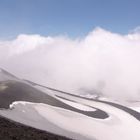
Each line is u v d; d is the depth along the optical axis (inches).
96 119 7126.0
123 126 7214.6
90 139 5201.8
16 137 1831.9
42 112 5910.4
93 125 6392.7
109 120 7401.6
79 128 5748.0
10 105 5605.3
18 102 6067.9
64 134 4618.6
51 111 6323.8
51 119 5605.3
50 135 2390.5
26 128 2338.8
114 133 6333.7
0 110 4773.6
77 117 6624.0
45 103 7012.8
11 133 1893.5
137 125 7613.2
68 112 6830.7
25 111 5487.2
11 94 6702.8
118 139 6033.5
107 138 5841.5
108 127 6683.1
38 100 7007.9
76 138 4675.2
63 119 6003.9
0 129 1910.7
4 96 6387.8
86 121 6530.5
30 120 4699.8
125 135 6530.5
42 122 5009.8
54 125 5142.7
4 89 7057.1
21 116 4815.5
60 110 6756.9
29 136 1985.7
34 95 7278.5
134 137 6510.8
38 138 2030.0
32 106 6122.1
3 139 1710.1
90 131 5841.5
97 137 5620.1
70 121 6077.8
